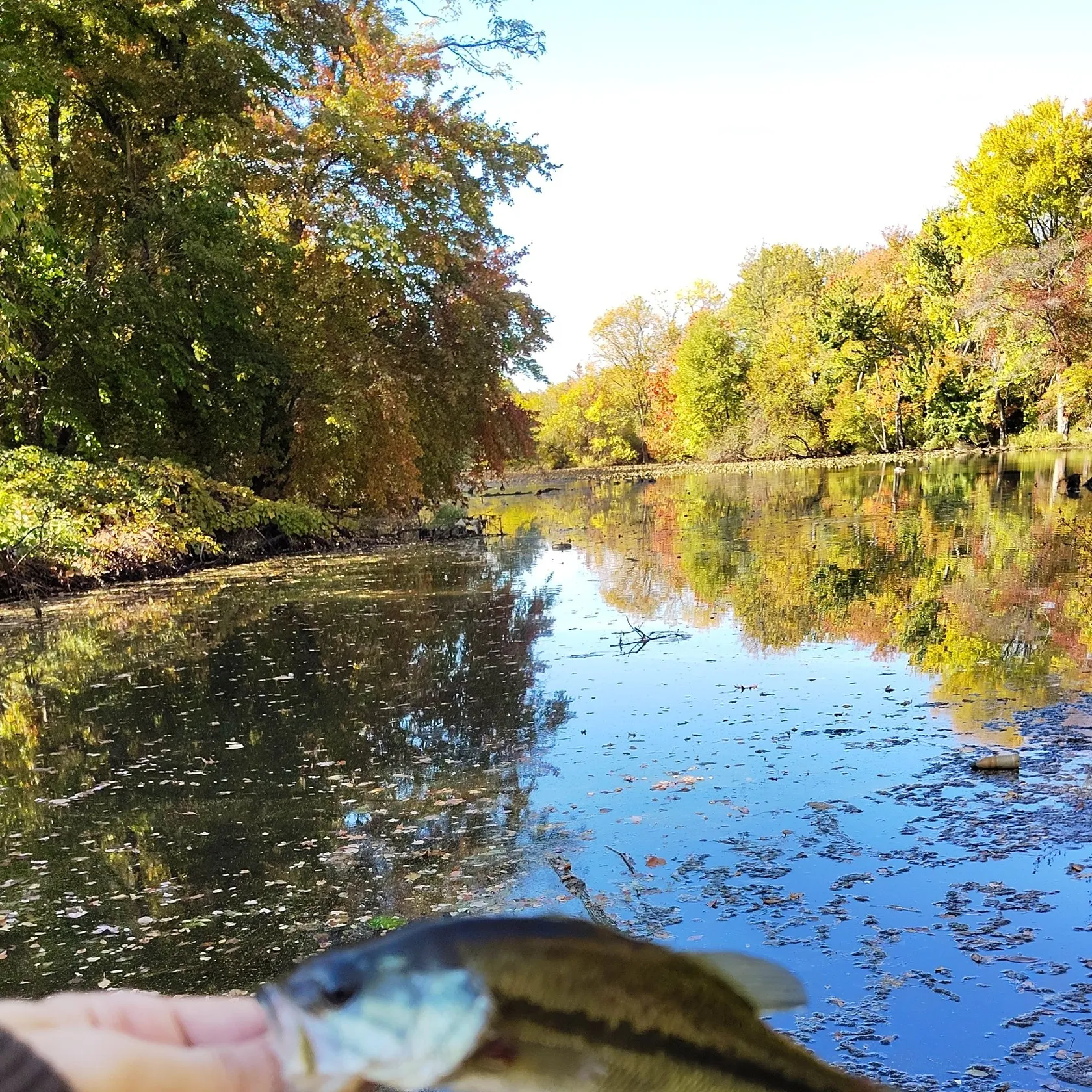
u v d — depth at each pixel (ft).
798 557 62.34
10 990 14.62
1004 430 204.64
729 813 19.94
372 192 84.38
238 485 86.17
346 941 15.58
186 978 14.78
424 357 91.61
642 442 292.61
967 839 17.88
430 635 41.75
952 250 207.62
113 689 34.47
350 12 86.12
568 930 2.84
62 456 70.18
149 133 75.46
